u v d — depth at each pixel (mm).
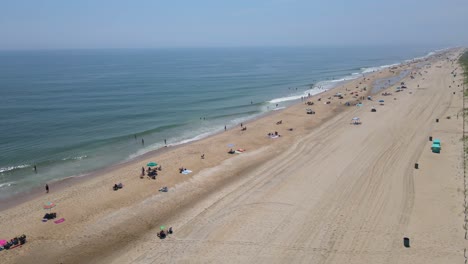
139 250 22453
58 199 30266
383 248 21422
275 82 120188
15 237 24078
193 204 28641
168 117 65500
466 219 23781
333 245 21953
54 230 25125
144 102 80625
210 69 177500
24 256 22125
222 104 78750
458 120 49625
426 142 41000
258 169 35938
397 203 26797
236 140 47594
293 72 158750
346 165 35375
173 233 24250
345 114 61438
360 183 30812
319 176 32906
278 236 23172
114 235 24359
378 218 24859
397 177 31516
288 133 50281
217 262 20734
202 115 67125
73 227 25516
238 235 23500
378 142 42500
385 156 37219
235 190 30938
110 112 69250
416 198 27375
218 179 33844
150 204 28891
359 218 25000
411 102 66812
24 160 41750
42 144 48000
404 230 23203
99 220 26422
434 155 36438
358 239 22469
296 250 21594
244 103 79875
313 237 22906
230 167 37031
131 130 55969
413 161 35156
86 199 30078
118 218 26688
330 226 24109
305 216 25609
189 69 178125
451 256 20297
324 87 105062
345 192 29234
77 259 21812
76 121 61406
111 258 21781
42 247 23078
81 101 81000
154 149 46000
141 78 132625
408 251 21016
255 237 23172
